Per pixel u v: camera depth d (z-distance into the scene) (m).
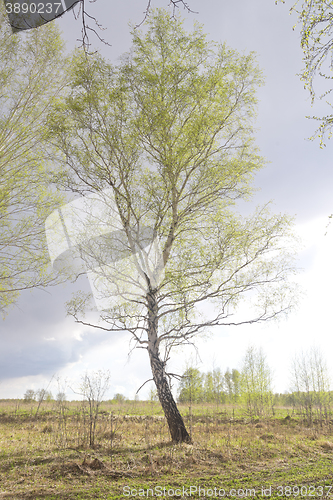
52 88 9.66
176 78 9.34
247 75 9.95
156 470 6.36
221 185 10.45
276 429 13.05
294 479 6.11
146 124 9.47
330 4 3.93
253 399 20.69
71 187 9.59
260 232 9.91
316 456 8.52
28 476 5.79
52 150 9.79
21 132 9.30
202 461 7.25
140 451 7.86
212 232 10.13
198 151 10.16
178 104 9.66
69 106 9.12
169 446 8.48
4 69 9.03
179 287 9.62
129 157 9.55
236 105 10.09
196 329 9.84
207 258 9.67
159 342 10.00
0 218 9.62
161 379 9.73
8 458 6.82
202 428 12.24
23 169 9.64
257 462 7.53
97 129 9.33
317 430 13.29
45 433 10.07
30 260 10.09
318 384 20.22
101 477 5.89
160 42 9.47
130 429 10.97
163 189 10.07
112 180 9.78
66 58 9.37
